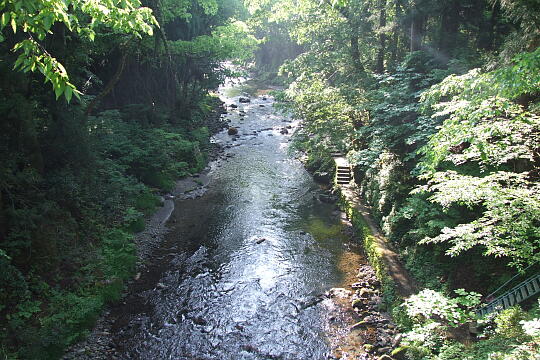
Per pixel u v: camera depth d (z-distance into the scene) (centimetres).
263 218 1623
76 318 952
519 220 661
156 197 1711
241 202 1770
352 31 1822
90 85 1983
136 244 1377
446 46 1619
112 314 1043
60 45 1338
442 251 1062
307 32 2047
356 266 1288
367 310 1067
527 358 484
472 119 616
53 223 1140
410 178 1339
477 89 741
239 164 2248
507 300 801
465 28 1872
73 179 1301
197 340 962
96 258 1188
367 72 1858
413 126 1262
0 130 1110
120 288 1126
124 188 1562
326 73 2092
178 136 2150
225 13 3241
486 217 760
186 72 2636
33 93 1293
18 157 1128
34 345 840
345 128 1742
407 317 950
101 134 1750
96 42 1758
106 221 1390
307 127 1936
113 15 600
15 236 992
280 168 2202
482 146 600
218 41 2283
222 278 1212
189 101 2702
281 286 1178
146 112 2242
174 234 1482
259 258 1324
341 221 1605
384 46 1897
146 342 950
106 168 1581
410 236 1211
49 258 1070
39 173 1220
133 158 1769
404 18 1630
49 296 997
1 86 1116
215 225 1555
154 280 1198
